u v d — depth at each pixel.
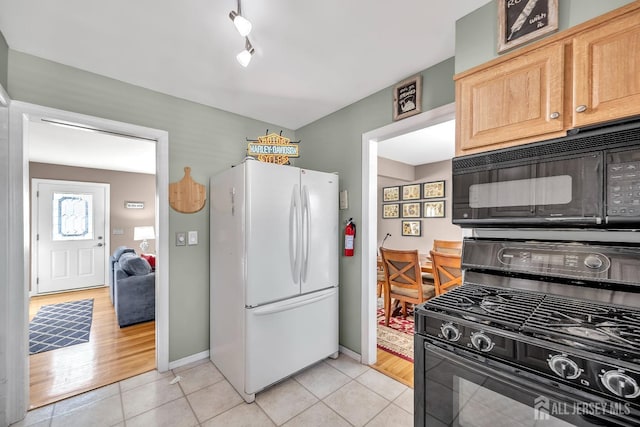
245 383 1.81
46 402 1.81
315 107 2.49
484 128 1.25
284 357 1.98
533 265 1.16
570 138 1.01
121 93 2.01
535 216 1.09
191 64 1.81
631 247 0.98
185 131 2.31
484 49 1.31
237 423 1.63
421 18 1.42
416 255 2.86
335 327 2.35
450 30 1.51
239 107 2.48
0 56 1.50
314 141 2.80
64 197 4.79
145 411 1.74
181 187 2.28
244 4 1.30
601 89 0.96
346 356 2.43
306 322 2.12
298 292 2.08
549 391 0.80
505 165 1.17
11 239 1.61
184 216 2.30
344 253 2.42
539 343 0.81
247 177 1.82
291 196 2.04
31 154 4.09
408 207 5.34
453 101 1.76
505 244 1.26
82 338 2.85
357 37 1.56
